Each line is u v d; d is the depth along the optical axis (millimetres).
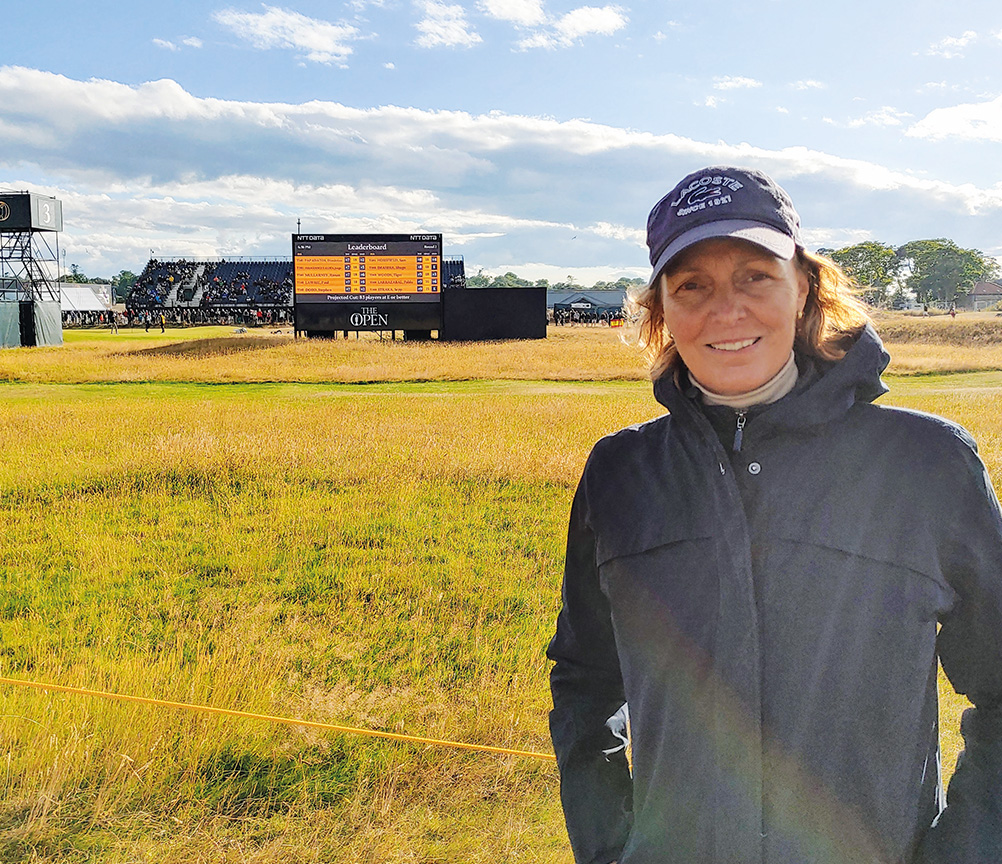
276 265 104250
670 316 1675
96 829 3713
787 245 1573
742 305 1567
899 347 40156
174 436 15086
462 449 13773
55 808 3818
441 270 46438
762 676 1524
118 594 7555
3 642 6449
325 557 8508
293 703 5086
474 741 4527
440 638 6344
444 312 47438
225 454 13305
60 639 6477
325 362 38031
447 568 8016
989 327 44000
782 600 1521
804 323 1726
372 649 6137
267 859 3492
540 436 15469
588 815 1837
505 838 3609
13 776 4023
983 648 1530
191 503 10836
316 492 11242
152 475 12148
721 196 1608
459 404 22641
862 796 1474
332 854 3521
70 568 8391
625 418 18234
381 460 12953
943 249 131250
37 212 50938
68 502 10820
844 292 1734
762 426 1569
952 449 1507
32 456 13602
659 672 1622
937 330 44812
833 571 1496
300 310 46281
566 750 1906
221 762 4230
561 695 1966
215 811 3848
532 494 10992
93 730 4363
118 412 20578
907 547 1478
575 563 1910
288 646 6184
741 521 1558
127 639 6449
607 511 1744
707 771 1547
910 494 1490
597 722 1929
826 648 1489
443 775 4102
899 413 1577
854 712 1479
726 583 1559
